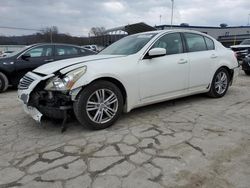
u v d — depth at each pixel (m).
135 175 2.58
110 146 3.25
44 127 4.01
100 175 2.60
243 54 13.24
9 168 2.80
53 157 3.01
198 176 2.54
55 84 3.50
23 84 3.94
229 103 5.14
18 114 4.80
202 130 3.70
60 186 2.45
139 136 3.53
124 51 4.45
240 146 3.15
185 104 5.09
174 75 4.54
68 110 3.72
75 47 8.49
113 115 3.89
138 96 4.14
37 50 7.77
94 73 3.60
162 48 4.21
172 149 3.11
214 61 5.28
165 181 2.47
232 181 2.45
